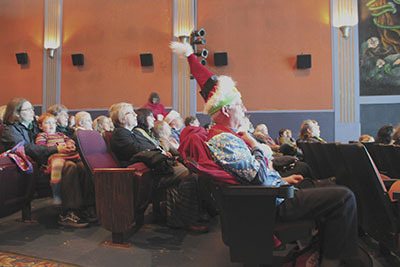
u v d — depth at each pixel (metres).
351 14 5.96
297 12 6.20
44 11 7.18
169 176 2.59
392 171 2.17
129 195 2.20
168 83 6.61
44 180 2.78
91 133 2.51
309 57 6.05
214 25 6.47
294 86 6.17
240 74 6.36
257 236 1.39
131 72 6.77
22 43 7.25
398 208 1.49
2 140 2.57
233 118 1.61
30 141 2.75
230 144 1.44
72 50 7.03
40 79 7.14
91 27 6.97
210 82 1.70
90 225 2.65
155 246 2.23
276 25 6.27
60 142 2.98
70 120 4.88
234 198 1.39
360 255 1.59
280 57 6.24
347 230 1.43
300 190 1.50
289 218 1.45
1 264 1.87
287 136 5.52
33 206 3.25
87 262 1.94
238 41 6.38
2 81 7.30
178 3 6.59
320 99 6.07
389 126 3.20
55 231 2.49
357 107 5.94
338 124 5.98
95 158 2.41
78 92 6.97
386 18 5.90
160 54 6.66
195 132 1.60
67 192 2.57
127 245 2.22
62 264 1.90
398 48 5.86
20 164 2.30
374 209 1.65
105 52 6.89
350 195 1.44
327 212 1.44
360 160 1.57
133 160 2.54
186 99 6.51
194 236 2.45
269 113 6.23
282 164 2.83
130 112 2.87
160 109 5.51
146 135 2.97
